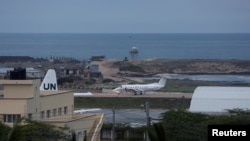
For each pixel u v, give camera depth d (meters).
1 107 171.12
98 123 191.75
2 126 97.25
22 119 153.75
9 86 176.62
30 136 147.75
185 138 178.75
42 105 180.25
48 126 154.75
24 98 172.25
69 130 161.62
